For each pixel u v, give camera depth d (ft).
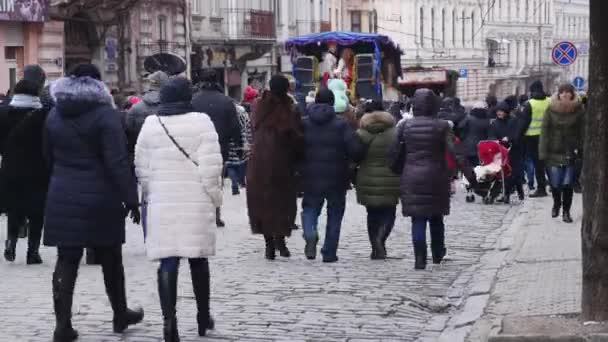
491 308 59.06
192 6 251.39
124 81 219.00
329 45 187.42
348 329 55.57
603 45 49.01
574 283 64.13
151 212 49.93
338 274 72.13
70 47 206.08
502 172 120.37
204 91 89.61
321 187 76.33
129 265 75.56
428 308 61.26
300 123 76.79
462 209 115.96
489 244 87.40
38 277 70.59
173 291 49.98
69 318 51.60
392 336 54.08
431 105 73.05
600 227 49.60
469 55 487.20
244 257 79.51
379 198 77.20
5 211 76.43
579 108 94.63
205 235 50.19
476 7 489.26
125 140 51.11
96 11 206.28
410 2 430.61
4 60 185.26
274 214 77.05
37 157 74.38
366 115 77.41
